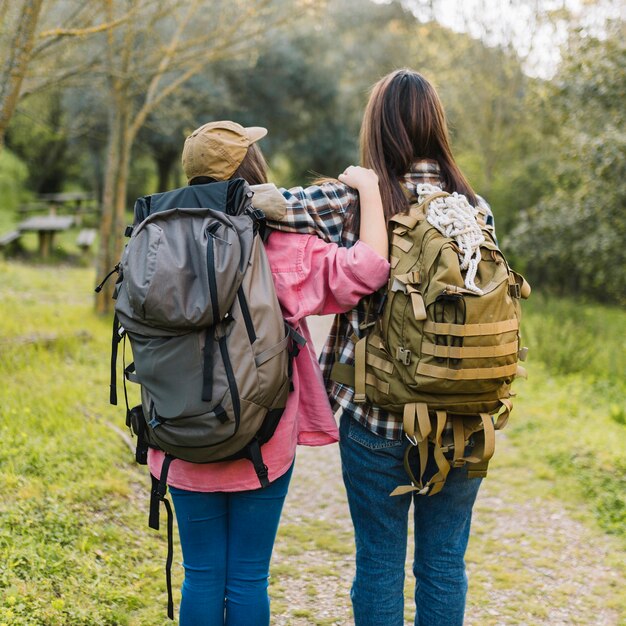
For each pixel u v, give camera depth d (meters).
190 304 1.61
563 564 3.32
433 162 1.97
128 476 3.80
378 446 1.85
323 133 22.20
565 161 11.26
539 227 12.11
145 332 1.65
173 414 1.64
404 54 21.48
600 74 9.27
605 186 9.56
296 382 1.88
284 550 3.36
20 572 2.53
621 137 8.67
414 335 1.73
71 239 17.36
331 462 4.66
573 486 4.22
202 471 1.79
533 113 14.34
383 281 1.79
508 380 1.78
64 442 3.92
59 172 23.84
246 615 1.87
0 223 18.41
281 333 1.72
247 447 1.73
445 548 1.95
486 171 16.84
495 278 1.77
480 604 2.92
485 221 1.94
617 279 11.32
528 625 2.77
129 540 3.09
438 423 1.75
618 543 3.53
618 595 3.03
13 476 3.29
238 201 1.77
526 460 4.70
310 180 1.99
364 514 1.93
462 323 1.69
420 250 1.77
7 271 11.16
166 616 2.54
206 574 1.86
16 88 4.40
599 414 5.75
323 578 3.09
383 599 1.94
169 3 7.61
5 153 22.66
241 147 1.89
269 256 1.82
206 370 1.63
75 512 3.18
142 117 8.55
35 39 4.50
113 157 8.38
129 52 7.76
